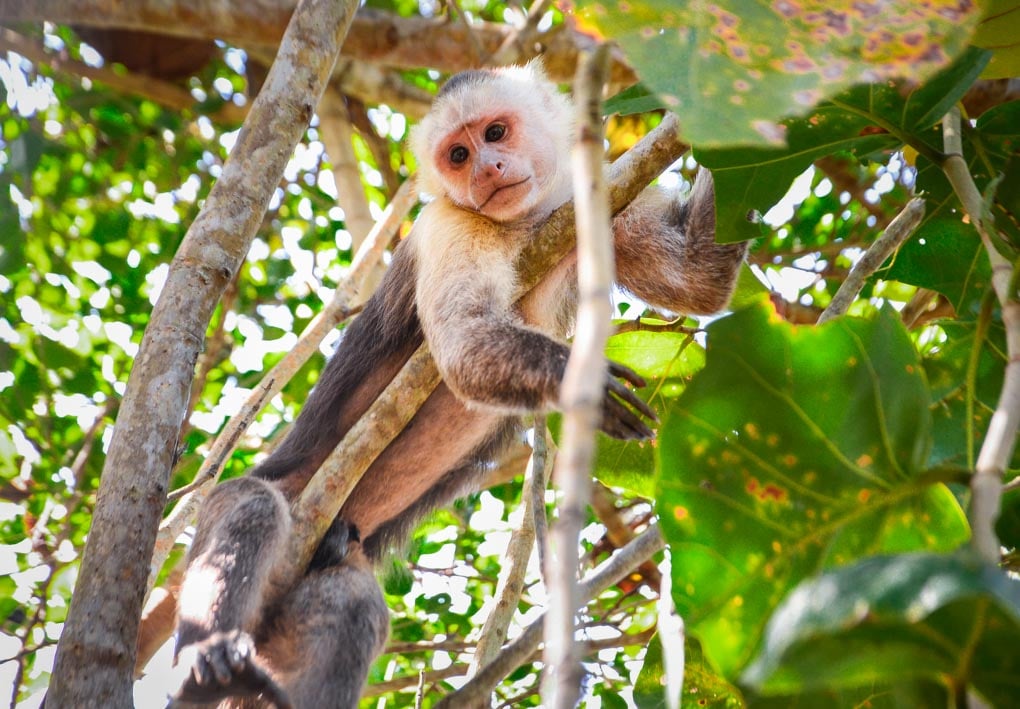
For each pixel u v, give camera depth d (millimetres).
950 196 3742
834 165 7156
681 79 1973
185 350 3795
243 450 7551
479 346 4320
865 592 1635
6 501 7223
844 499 2662
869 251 4375
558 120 5512
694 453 2754
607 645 5922
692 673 3246
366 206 7246
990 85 5637
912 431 2627
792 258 7484
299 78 4156
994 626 1728
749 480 2730
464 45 7590
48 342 7555
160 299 3873
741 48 2004
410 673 7074
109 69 8023
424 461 5246
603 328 1583
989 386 3430
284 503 4836
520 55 7359
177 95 8180
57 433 7520
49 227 7969
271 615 4891
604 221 1710
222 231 3957
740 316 2750
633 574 6785
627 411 3656
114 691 3330
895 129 3387
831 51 2035
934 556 1665
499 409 4242
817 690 2590
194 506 5105
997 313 3443
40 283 7934
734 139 1918
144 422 3668
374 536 5602
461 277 4699
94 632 3373
